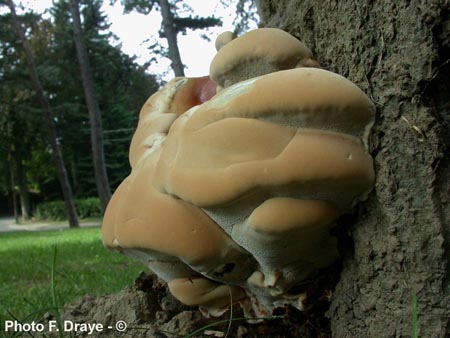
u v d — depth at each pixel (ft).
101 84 32.96
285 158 1.47
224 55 1.85
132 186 1.89
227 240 1.74
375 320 1.71
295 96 1.48
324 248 1.76
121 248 1.99
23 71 28.14
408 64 1.59
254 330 2.10
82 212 34.53
